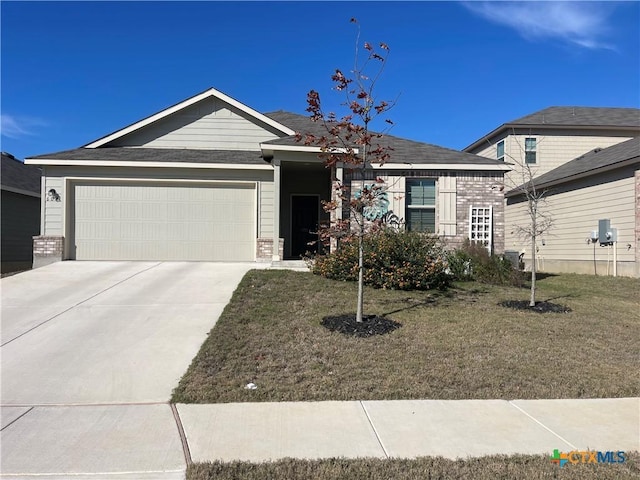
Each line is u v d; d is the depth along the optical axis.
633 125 23.00
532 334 7.32
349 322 7.45
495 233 13.59
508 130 23.31
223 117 15.02
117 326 7.39
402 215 13.31
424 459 3.72
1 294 9.32
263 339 6.71
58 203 13.19
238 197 13.68
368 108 7.12
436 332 7.17
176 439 4.06
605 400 5.02
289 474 3.49
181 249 13.57
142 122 14.70
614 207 16.11
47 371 5.69
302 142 12.51
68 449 3.88
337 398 4.96
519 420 4.49
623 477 3.48
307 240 15.86
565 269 18.86
